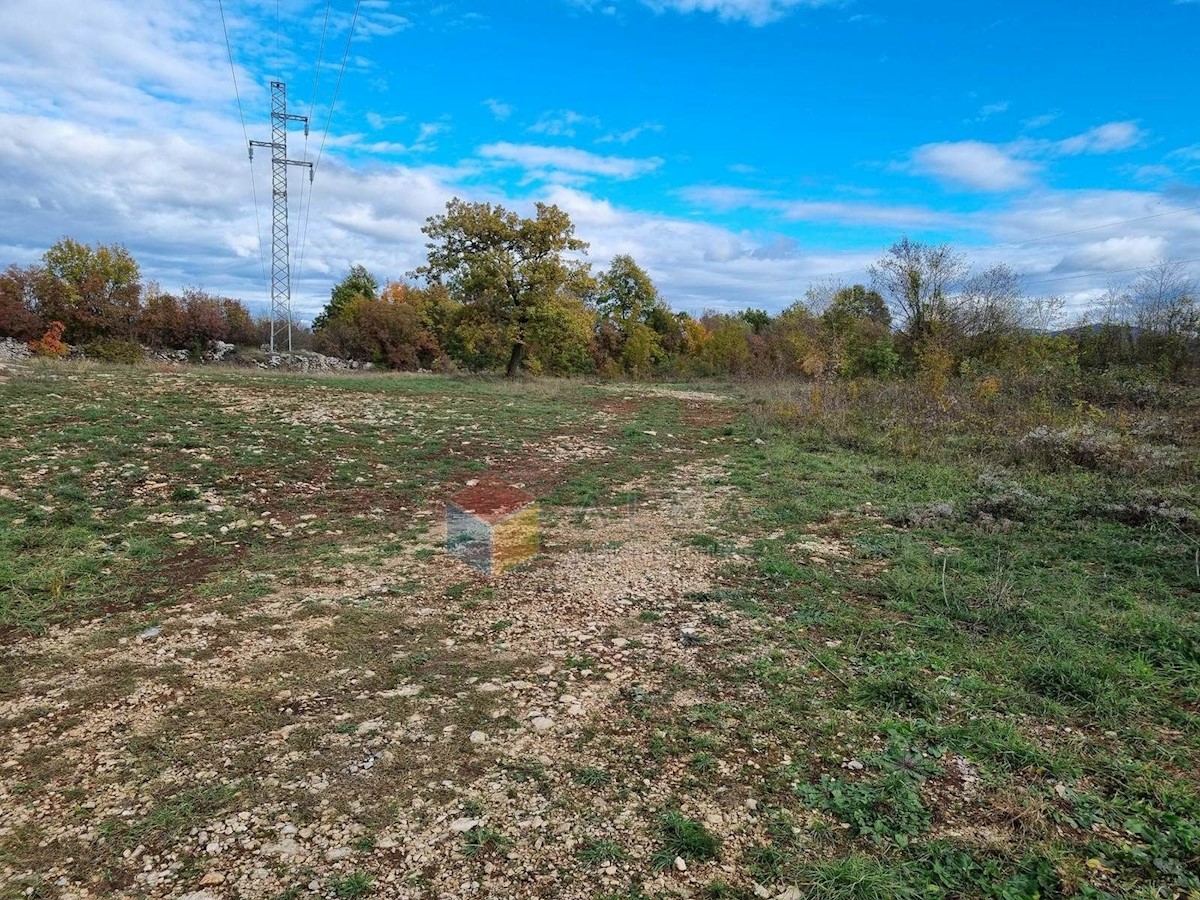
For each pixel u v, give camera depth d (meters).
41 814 2.93
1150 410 14.73
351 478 9.78
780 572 6.03
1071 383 17.78
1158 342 22.12
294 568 6.30
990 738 3.41
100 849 2.71
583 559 6.59
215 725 3.64
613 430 14.84
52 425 11.12
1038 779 3.14
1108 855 2.66
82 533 6.92
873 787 3.07
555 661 4.42
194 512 7.89
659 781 3.16
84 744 3.46
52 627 4.96
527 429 14.44
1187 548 6.23
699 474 10.77
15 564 6.05
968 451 11.53
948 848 2.69
